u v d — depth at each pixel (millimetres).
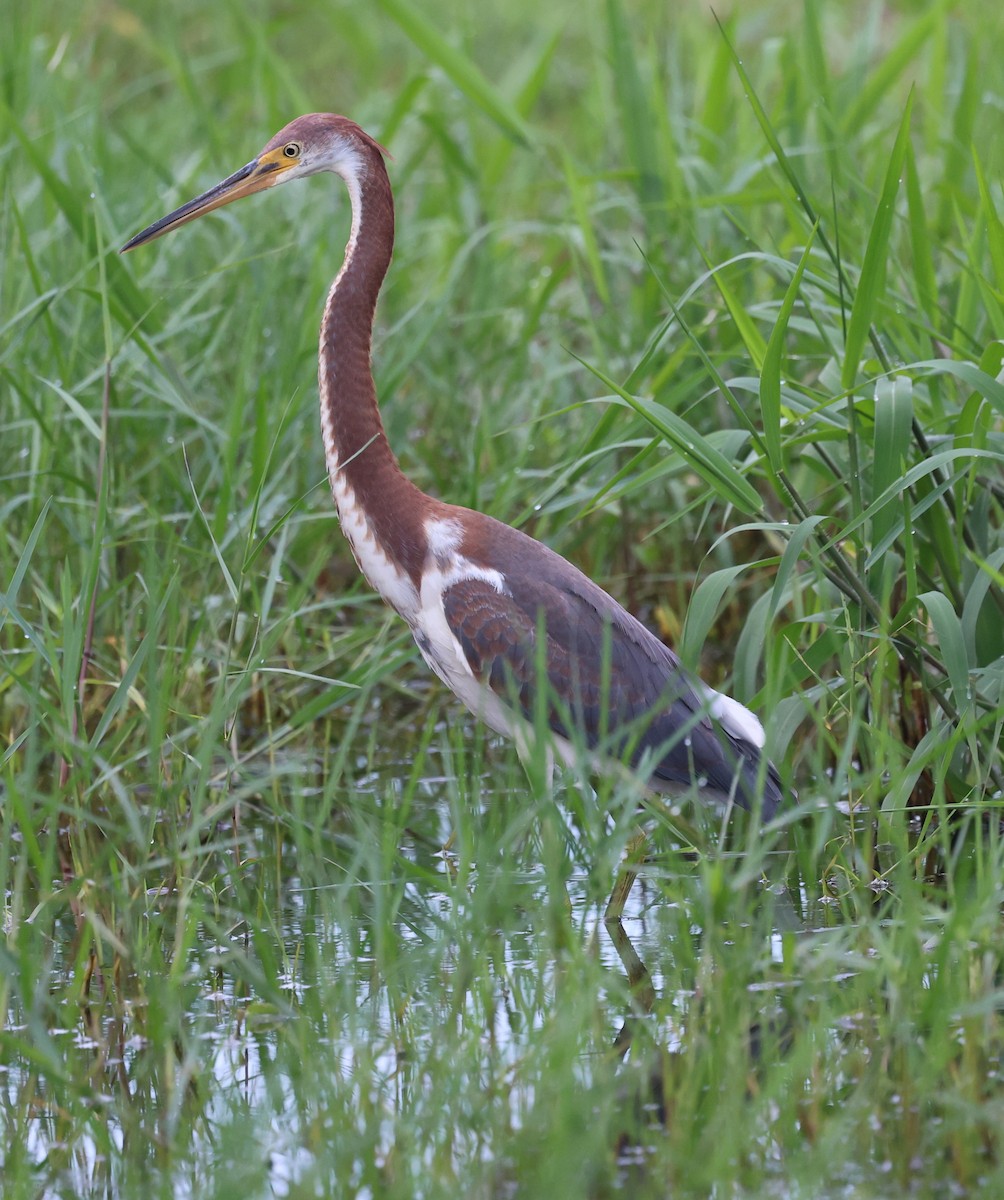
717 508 13625
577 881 10297
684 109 18688
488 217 16688
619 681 10133
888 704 10547
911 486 9789
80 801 9688
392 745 12688
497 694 10250
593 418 13836
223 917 9570
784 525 9266
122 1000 8469
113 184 15539
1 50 16547
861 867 9719
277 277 14070
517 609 10133
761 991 8242
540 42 20812
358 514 10602
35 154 12320
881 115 18797
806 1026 7879
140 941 8539
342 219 15250
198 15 26750
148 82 18734
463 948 8180
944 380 11016
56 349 11859
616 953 9086
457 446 14492
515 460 13219
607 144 18125
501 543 10328
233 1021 8312
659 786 10359
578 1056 7621
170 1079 7680
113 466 12727
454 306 16297
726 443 10148
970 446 9672
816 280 9953
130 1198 6781
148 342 11414
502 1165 6770
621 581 14023
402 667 13898
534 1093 7254
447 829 10984
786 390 10164
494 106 15188
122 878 8906
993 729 9781
